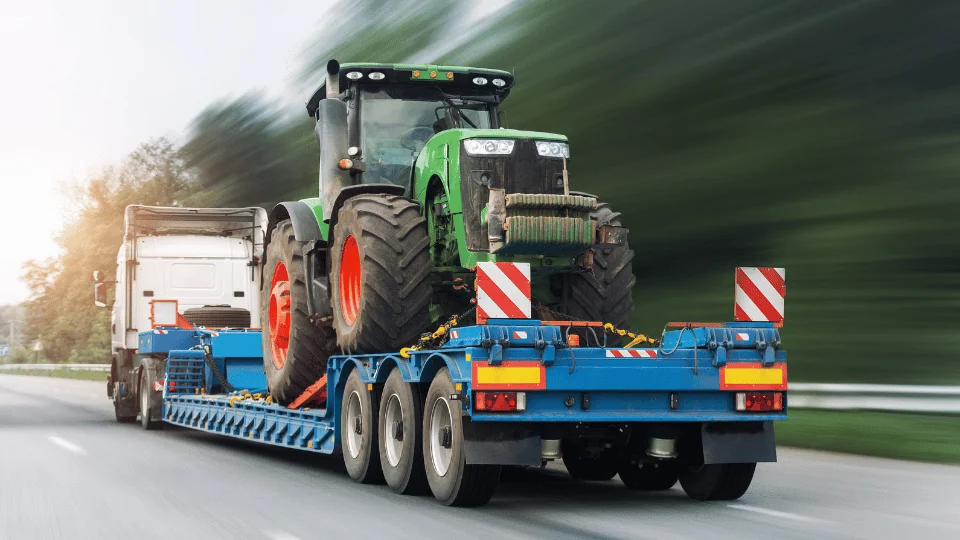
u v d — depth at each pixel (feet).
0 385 112.47
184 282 55.31
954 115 38.78
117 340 56.08
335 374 29.55
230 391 46.19
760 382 23.30
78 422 53.88
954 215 38.93
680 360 22.82
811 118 41.75
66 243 191.62
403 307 26.63
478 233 25.50
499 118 31.94
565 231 24.43
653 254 47.37
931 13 38.91
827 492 25.39
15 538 19.70
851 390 34.99
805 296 41.83
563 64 50.65
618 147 47.91
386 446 26.21
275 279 35.63
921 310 39.29
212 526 20.72
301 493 25.82
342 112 30.37
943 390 32.22
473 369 21.58
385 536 19.43
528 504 23.82
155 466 32.37
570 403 22.26
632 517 21.76
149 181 158.10
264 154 93.20
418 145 30.94
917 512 22.27
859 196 40.86
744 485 24.11
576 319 27.07
